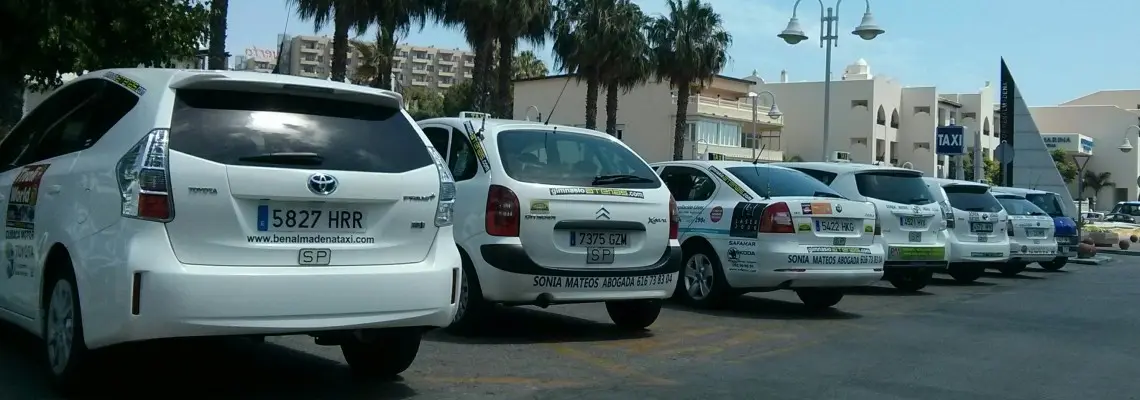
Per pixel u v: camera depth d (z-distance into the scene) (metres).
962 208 14.82
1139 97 97.25
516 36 29.59
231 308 4.67
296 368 6.41
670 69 38.69
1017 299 12.74
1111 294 13.71
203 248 4.71
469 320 7.66
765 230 9.53
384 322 5.09
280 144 4.98
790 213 9.52
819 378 6.73
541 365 6.81
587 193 7.56
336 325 4.94
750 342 8.21
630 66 34.75
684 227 10.38
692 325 9.07
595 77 34.81
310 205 4.96
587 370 6.71
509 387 6.06
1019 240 16.62
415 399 5.66
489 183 7.45
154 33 11.47
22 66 11.01
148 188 4.65
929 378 6.86
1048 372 7.26
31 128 6.38
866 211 10.05
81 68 10.91
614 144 8.29
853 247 9.86
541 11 29.95
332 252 4.98
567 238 7.46
